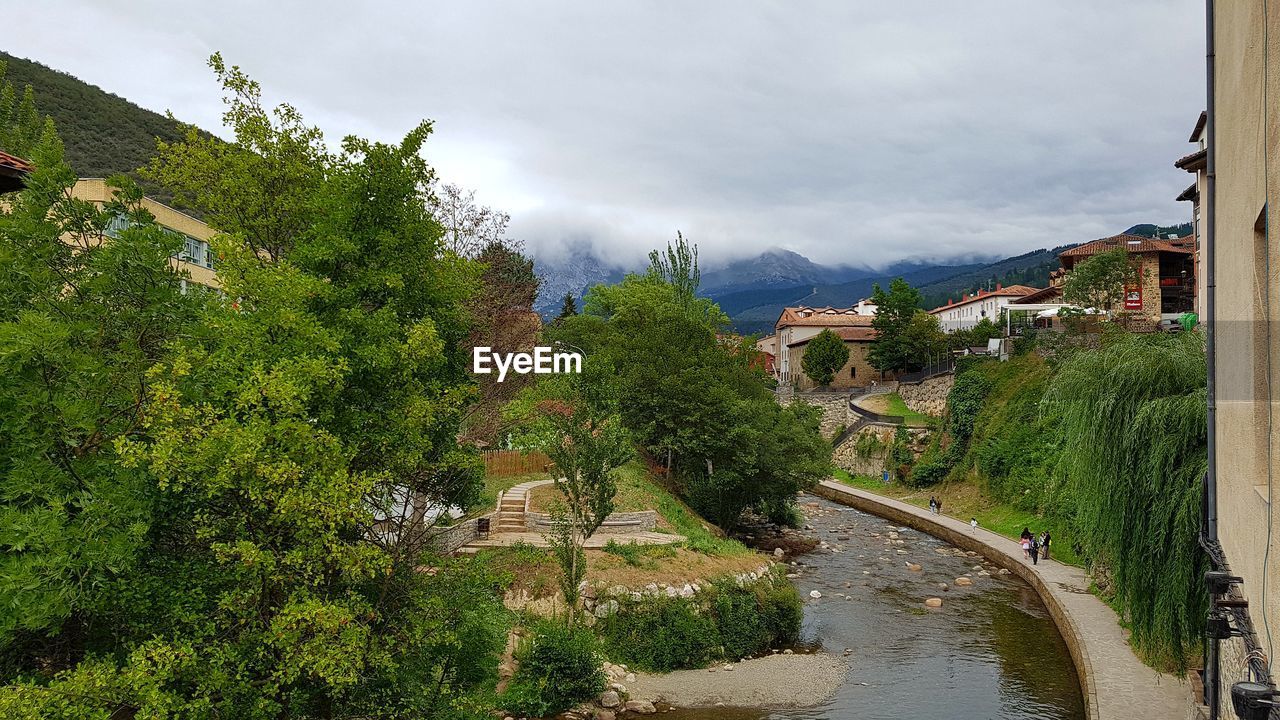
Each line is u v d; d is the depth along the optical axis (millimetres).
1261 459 6695
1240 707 4984
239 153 17641
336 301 11391
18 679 7914
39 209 9859
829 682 21766
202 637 9648
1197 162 39656
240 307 11164
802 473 43406
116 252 10102
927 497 54750
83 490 8828
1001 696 20750
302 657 9391
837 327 104188
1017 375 55125
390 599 11945
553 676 19469
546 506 24016
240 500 9836
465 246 29203
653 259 66375
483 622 15125
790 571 36062
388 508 12539
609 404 22609
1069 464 18438
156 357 10656
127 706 9336
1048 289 69938
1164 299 57688
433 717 12438
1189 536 14398
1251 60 6238
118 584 9062
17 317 9305
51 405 8594
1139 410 15664
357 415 11055
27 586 7742
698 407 39750
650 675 22047
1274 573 5500
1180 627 14859
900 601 30859
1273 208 5301
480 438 29422
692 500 40500
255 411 9609
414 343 11047
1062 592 29031
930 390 66750
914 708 19859
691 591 24656
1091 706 18062
